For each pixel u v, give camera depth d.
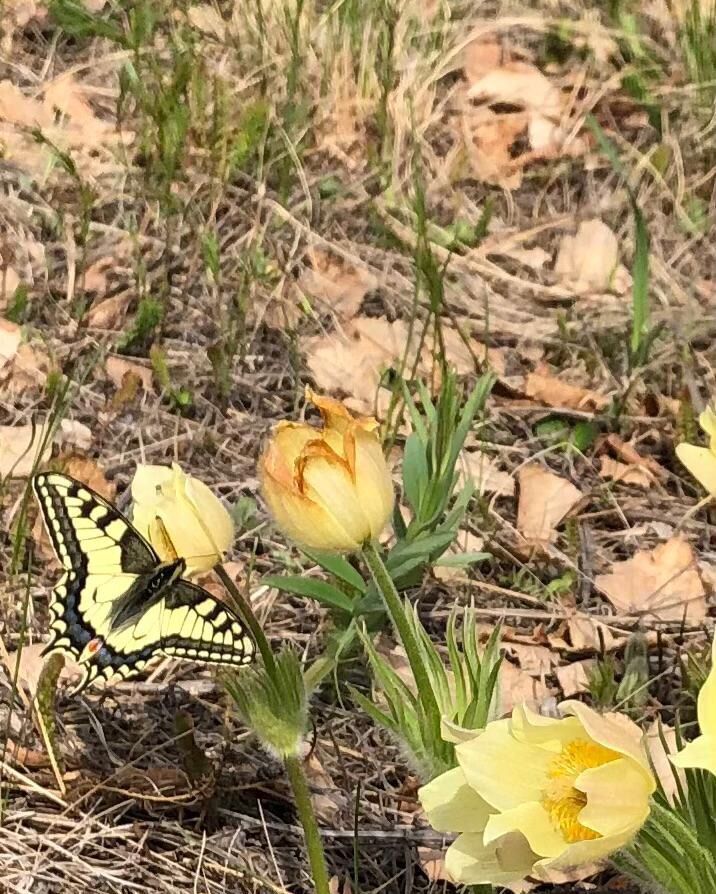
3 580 0.59
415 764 0.44
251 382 0.71
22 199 0.80
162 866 0.50
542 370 0.73
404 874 0.50
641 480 0.67
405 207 0.83
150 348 0.71
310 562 0.60
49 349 0.69
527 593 0.61
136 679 0.56
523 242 0.83
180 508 0.44
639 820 0.36
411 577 0.56
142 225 0.79
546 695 0.56
